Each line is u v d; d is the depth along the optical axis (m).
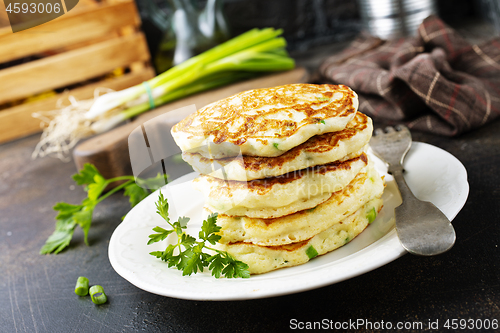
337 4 1.04
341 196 0.37
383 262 0.33
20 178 0.66
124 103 0.66
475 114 0.51
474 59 0.59
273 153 0.35
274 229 0.36
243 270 0.36
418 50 0.61
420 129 0.54
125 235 0.40
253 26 1.03
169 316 0.37
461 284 0.34
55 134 0.65
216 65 0.71
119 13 0.79
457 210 0.36
